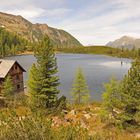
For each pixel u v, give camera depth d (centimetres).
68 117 2683
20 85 6128
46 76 3159
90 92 7194
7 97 4250
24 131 620
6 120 679
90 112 3209
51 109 2745
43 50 3161
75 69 13038
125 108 2445
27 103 3109
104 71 12569
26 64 15850
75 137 720
